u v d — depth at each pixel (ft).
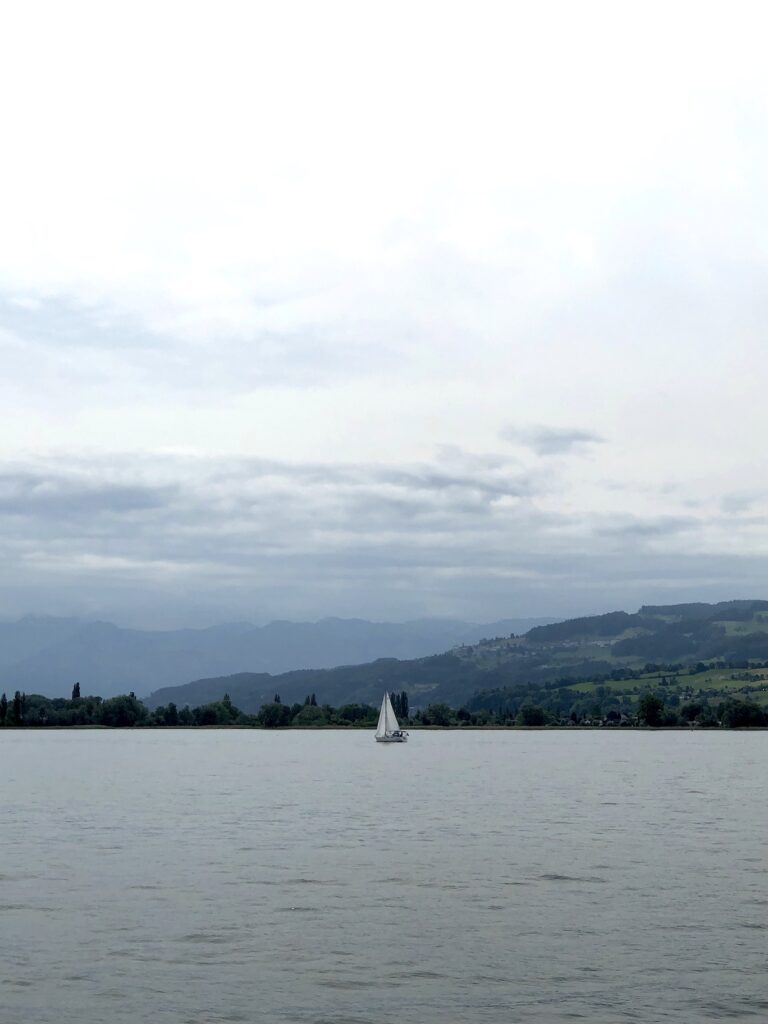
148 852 247.91
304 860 234.58
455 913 175.73
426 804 381.60
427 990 134.00
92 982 137.08
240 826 304.50
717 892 193.57
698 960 146.20
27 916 173.88
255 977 139.23
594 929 163.94
